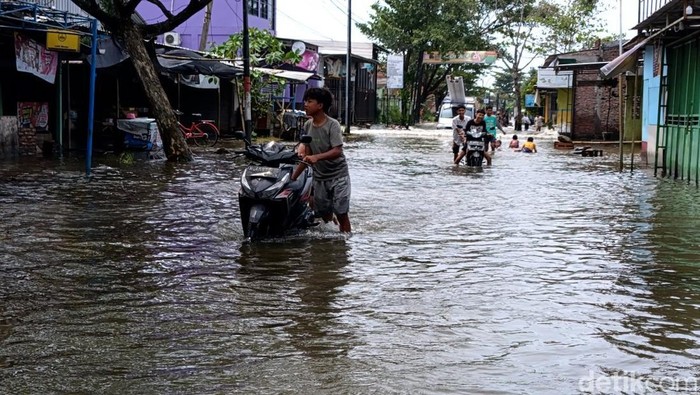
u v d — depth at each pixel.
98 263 7.26
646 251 8.08
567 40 49.28
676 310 5.79
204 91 29.25
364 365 4.54
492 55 52.16
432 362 4.60
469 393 4.11
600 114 33.12
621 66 17.45
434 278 6.81
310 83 42.69
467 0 51.78
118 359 4.61
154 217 9.95
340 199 8.77
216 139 25.42
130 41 17.95
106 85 22.61
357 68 50.50
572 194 13.33
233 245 8.27
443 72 61.94
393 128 49.56
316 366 4.52
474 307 5.85
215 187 13.30
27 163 16.62
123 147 20.72
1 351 4.74
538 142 34.91
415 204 11.82
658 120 17.12
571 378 4.35
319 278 6.78
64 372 4.39
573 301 6.04
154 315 5.57
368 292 6.30
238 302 5.95
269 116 30.34
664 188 14.38
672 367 4.55
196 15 37.84
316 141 8.63
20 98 19.33
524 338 5.09
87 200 11.36
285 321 5.45
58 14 14.55
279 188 8.47
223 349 4.82
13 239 8.29
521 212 11.04
